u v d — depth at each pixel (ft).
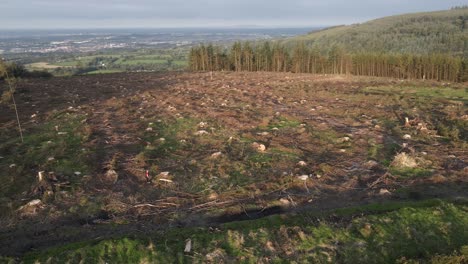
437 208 30.53
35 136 54.60
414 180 37.32
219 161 43.32
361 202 33.17
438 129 55.77
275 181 37.63
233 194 34.94
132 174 39.68
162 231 28.22
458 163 42.06
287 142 50.93
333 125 60.80
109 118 65.98
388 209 30.78
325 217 29.99
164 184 37.09
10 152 47.37
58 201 33.37
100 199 33.65
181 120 64.28
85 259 24.58
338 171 40.42
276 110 73.05
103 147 48.75
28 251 26.03
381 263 24.72
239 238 27.09
